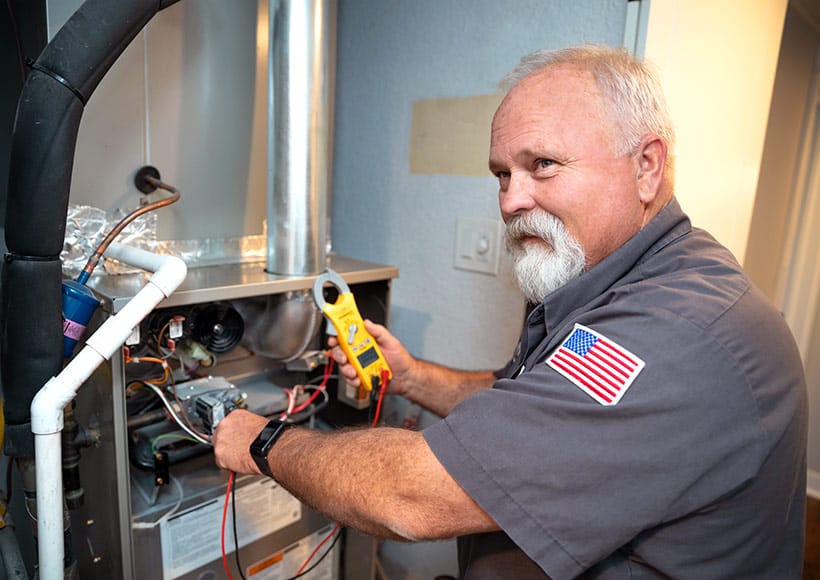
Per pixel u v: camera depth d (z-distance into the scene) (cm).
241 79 109
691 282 62
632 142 65
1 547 82
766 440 56
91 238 90
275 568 107
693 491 54
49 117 63
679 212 72
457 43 119
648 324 57
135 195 96
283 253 97
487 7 114
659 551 58
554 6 104
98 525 89
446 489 57
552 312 72
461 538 87
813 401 235
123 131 93
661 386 53
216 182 108
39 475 67
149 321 88
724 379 54
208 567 96
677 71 99
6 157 103
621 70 66
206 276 95
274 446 73
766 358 58
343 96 144
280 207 96
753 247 212
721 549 59
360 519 63
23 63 96
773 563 68
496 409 57
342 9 140
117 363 75
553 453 54
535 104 66
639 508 52
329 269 101
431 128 126
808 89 222
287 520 106
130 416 90
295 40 91
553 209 67
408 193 133
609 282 69
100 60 65
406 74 129
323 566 116
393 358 105
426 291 133
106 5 64
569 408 54
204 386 94
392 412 142
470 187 121
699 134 111
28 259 66
